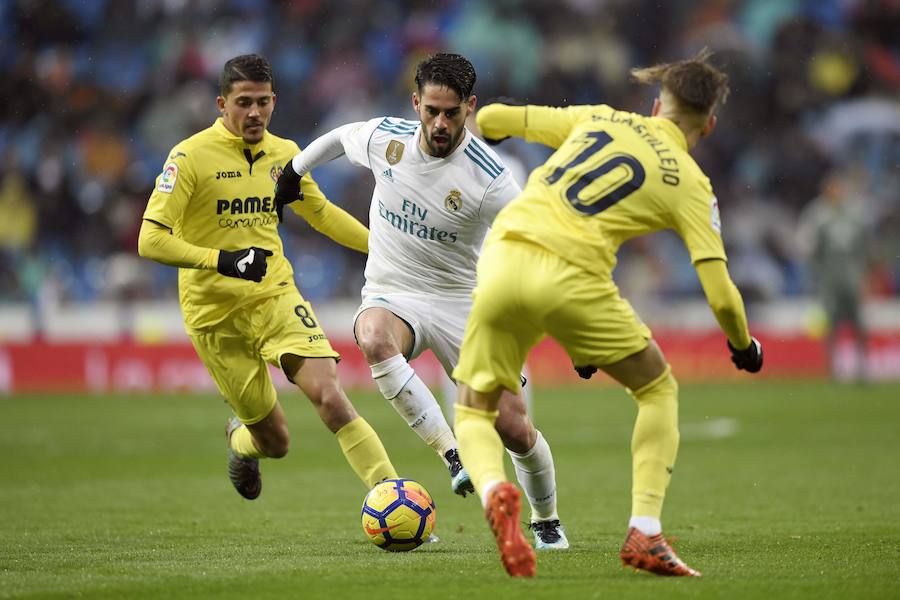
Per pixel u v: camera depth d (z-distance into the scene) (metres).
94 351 71.12
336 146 24.48
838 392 64.44
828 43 87.31
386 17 87.19
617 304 17.83
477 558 20.66
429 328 24.20
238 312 25.25
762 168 83.44
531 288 17.55
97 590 17.42
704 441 45.84
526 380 23.30
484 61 84.31
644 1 87.00
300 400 66.00
